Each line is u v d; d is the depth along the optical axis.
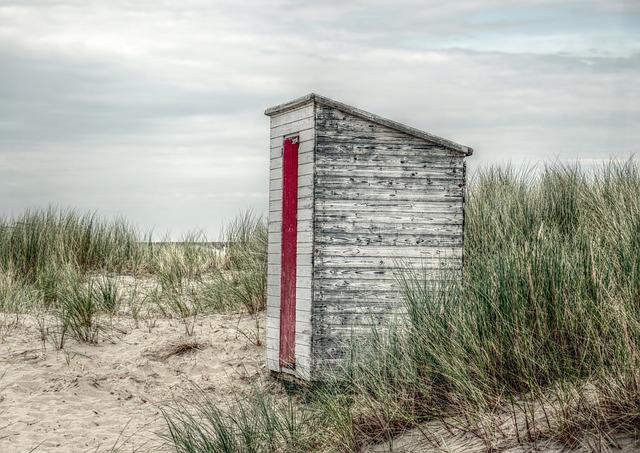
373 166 9.77
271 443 7.27
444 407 6.72
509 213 11.91
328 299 9.61
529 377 6.17
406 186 9.84
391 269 9.76
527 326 6.68
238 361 11.00
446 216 9.94
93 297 13.05
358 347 8.29
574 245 8.17
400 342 7.46
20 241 15.54
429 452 6.11
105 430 8.59
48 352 10.75
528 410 5.93
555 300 6.68
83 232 16.52
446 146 9.91
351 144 9.72
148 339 11.72
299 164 9.97
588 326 6.31
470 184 13.73
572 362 6.29
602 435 5.27
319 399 8.16
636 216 9.23
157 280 15.48
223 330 12.12
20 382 9.70
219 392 10.02
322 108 9.68
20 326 11.59
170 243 17.41
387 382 7.10
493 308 6.89
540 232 8.39
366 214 9.74
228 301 13.52
